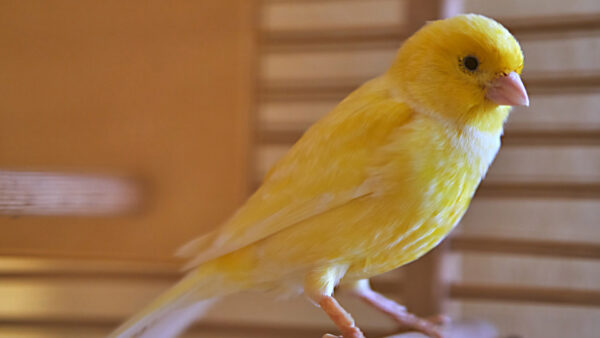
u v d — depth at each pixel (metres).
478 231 0.47
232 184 0.45
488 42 0.36
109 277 0.50
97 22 0.46
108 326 0.51
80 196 0.42
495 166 0.46
